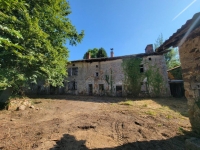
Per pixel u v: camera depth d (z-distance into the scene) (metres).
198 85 3.22
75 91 18.95
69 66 20.00
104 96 16.86
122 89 16.56
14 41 5.01
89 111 7.52
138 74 16.05
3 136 3.76
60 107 8.89
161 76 15.17
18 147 3.11
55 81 9.62
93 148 3.10
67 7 10.08
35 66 7.09
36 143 3.32
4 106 7.57
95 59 18.09
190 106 3.61
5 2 1.56
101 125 4.84
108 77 17.55
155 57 15.80
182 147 3.01
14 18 4.61
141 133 3.97
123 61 17.08
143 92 15.56
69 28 9.58
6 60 5.80
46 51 7.13
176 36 3.28
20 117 6.06
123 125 4.79
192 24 2.64
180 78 16.80
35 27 5.61
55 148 3.08
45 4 7.09
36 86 20.69
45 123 5.13
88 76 18.64
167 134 3.78
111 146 3.21
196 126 3.41
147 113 6.60
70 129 4.41
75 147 3.15
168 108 8.02
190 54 3.51
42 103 10.47
